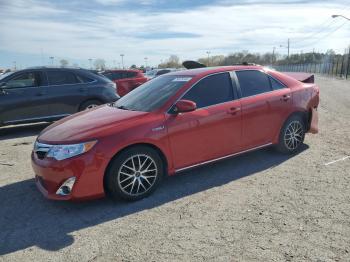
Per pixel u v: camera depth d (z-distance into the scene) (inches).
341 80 1483.8
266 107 210.5
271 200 164.6
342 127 322.0
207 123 186.4
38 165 164.9
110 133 161.8
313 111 240.7
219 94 196.1
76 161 155.6
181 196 174.9
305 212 150.9
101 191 161.5
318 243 126.6
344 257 117.6
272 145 221.6
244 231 137.5
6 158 261.0
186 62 269.4
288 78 233.3
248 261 117.6
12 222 156.9
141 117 173.0
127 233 141.5
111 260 123.4
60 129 174.4
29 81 350.6
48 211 166.4
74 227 149.3
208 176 200.5
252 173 201.8
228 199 168.2
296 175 195.5
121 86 417.7
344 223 140.2
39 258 127.1
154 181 175.5
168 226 145.1
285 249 123.7
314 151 239.3
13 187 199.5
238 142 201.8
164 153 174.9
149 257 123.6
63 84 362.9
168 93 188.1
